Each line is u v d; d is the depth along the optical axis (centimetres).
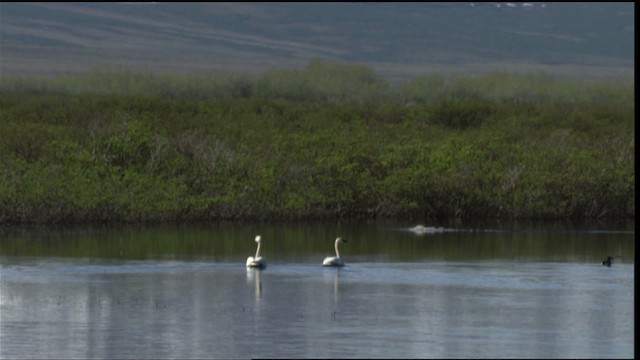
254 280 5325
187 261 5753
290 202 7094
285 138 8500
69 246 6088
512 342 4322
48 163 7394
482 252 6059
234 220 7006
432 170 7569
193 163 7550
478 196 7281
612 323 4575
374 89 16112
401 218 7250
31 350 4241
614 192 7362
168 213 6888
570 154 8100
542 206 7275
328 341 4319
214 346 4272
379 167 7694
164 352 4219
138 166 7488
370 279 5359
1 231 6519
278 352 4197
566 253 6044
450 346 4253
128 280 5303
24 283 5225
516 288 5172
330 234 6612
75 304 4856
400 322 4584
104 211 6800
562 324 4553
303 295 5019
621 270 5588
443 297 4981
